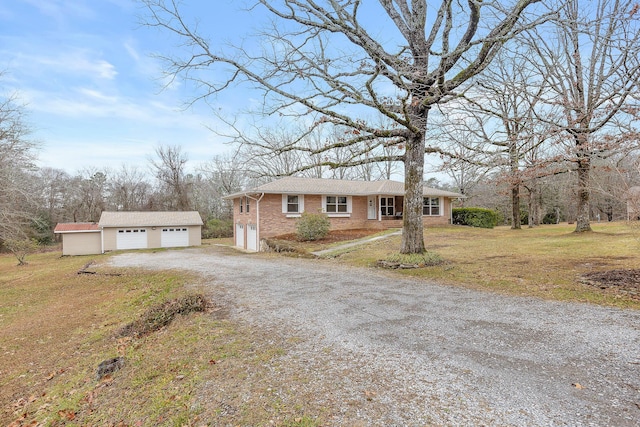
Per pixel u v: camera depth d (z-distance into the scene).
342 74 7.74
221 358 4.08
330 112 8.16
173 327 5.65
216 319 5.64
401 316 5.30
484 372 3.35
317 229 17.59
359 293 6.96
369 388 3.15
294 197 20.53
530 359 3.60
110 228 24.33
